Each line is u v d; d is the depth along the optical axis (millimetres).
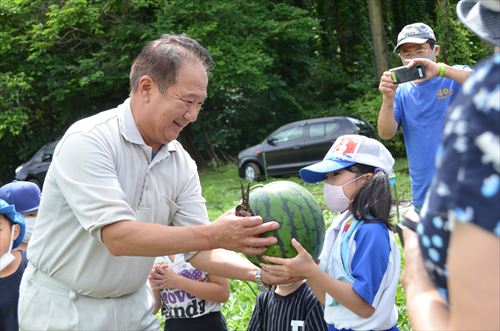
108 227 3166
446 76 5250
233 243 3188
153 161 3486
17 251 4375
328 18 28391
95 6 21859
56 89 22766
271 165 19969
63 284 3463
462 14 1858
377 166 3723
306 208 3342
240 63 21453
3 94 21953
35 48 21875
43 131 24328
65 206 3348
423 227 1587
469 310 1433
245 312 6188
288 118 25797
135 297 3617
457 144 1466
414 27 5902
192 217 3695
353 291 3391
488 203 1408
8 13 21969
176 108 3303
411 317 1750
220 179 21188
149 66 3305
